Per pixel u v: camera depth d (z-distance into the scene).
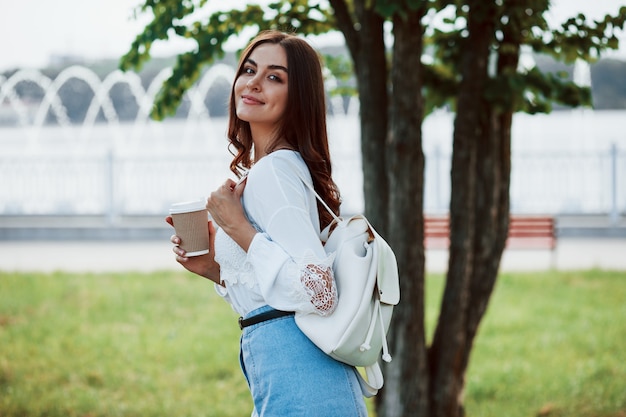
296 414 2.63
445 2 4.41
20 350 7.82
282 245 2.63
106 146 21.08
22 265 12.14
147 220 14.86
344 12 4.84
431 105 5.38
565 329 8.56
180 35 4.82
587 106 5.01
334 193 2.89
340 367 2.70
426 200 14.56
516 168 14.86
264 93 2.80
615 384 6.89
